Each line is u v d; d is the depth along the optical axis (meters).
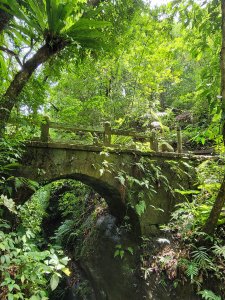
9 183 3.71
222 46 3.27
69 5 2.94
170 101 11.11
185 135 8.00
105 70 8.10
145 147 5.31
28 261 2.62
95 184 4.86
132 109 8.09
